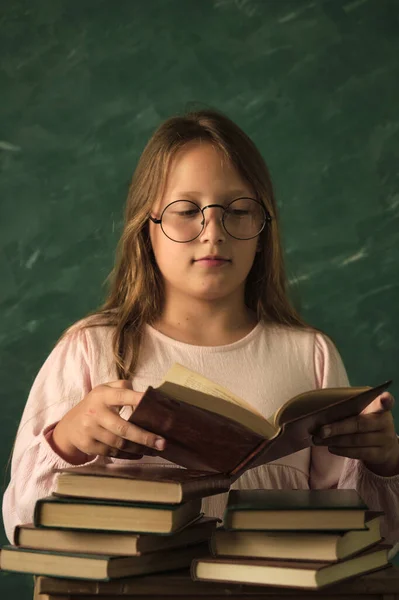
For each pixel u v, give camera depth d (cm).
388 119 226
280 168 226
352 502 93
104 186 226
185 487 90
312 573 86
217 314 138
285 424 91
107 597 92
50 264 225
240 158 134
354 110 226
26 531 94
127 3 229
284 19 228
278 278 145
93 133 227
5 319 224
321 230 225
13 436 222
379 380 223
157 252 134
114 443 102
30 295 225
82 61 229
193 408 89
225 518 92
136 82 228
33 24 230
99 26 229
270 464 131
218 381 133
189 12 229
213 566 91
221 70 228
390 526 121
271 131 227
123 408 132
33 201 226
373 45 227
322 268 225
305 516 90
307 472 135
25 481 120
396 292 223
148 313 139
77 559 90
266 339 139
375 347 223
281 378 136
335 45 228
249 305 147
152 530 90
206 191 130
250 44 228
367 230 225
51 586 91
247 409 97
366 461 117
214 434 94
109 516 92
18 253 226
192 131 135
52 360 137
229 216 130
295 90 227
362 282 224
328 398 99
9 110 228
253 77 228
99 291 224
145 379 132
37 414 130
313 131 226
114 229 224
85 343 136
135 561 92
